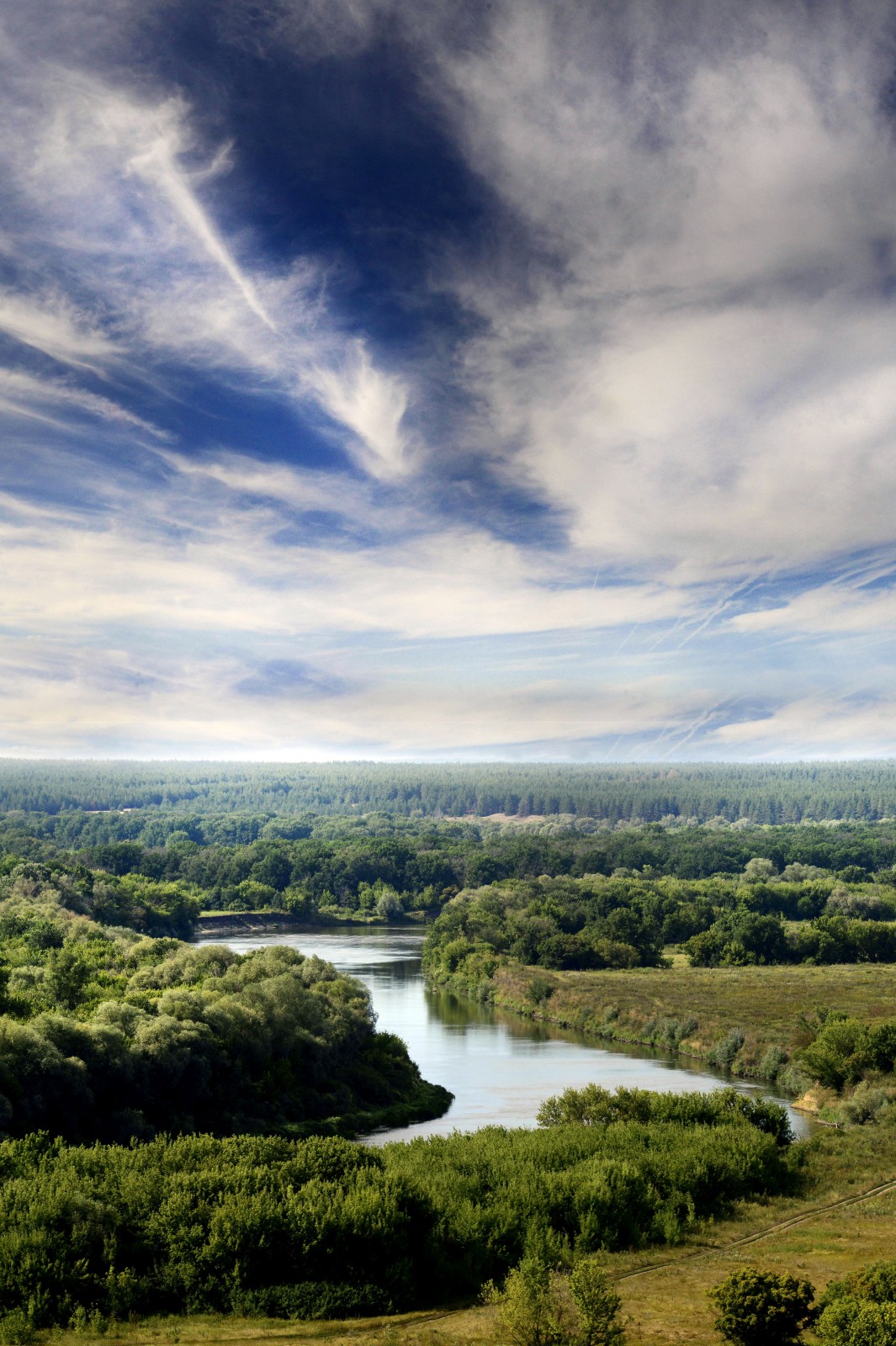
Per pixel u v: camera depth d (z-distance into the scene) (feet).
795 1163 210.79
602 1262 149.59
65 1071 222.69
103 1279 131.34
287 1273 135.85
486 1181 171.01
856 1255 152.46
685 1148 194.39
